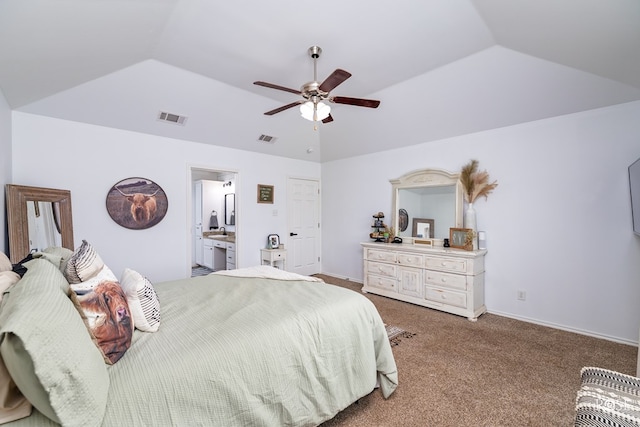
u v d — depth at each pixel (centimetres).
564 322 304
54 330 85
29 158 290
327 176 564
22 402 88
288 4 199
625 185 270
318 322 166
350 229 523
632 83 242
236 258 467
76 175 318
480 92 309
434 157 407
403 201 440
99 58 237
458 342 274
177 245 396
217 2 196
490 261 355
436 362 238
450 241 374
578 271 296
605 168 279
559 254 307
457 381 212
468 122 353
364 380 179
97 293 121
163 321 160
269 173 501
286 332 151
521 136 329
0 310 97
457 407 184
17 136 283
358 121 423
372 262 434
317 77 308
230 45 249
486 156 357
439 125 374
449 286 350
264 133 442
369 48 254
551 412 179
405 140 425
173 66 288
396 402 190
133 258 360
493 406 185
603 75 244
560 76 262
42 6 150
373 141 454
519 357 245
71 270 124
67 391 84
